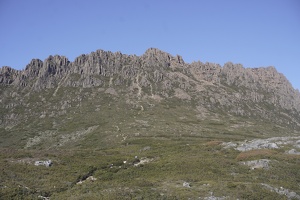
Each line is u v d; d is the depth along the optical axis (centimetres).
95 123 16312
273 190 3822
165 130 14338
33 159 5369
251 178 4312
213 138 12294
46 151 6494
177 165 5056
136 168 5162
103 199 3403
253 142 6875
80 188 4000
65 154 6200
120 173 4847
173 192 3703
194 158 5512
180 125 15888
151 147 8438
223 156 5653
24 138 14925
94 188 3950
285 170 4616
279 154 5406
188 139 11600
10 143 14288
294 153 5647
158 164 5284
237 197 3541
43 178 4403
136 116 17612
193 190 3775
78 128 15750
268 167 4775
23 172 4534
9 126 17588
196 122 17288
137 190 3756
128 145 10562
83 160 5694
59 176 4556
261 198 3550
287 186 3975
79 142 13200
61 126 16638
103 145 11819
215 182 4069
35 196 3600
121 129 14575
